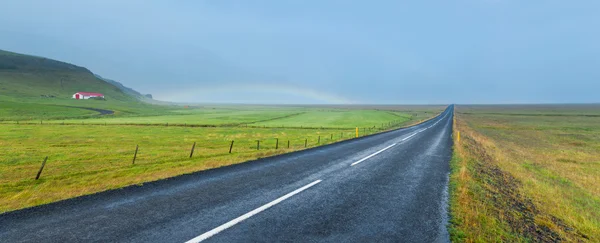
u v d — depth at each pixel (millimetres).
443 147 22578
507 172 14781
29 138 32719
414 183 10711
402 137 30781
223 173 11672
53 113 93375
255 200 8047
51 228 5762
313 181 10586
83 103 154875
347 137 33938
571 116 105438
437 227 6500
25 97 156625
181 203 7574
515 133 47281
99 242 5188
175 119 81000
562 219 8266
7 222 6023
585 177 16781
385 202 8258
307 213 7137
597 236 7277
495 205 8547
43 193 8664
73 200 7668
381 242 5652
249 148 25141
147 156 19984
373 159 16219
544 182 14203
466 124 62625
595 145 33500
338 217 6938
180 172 11734
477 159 17922
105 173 12477
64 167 16219
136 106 176875
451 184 10656
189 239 5418
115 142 30281
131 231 5699
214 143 30141
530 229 7035
